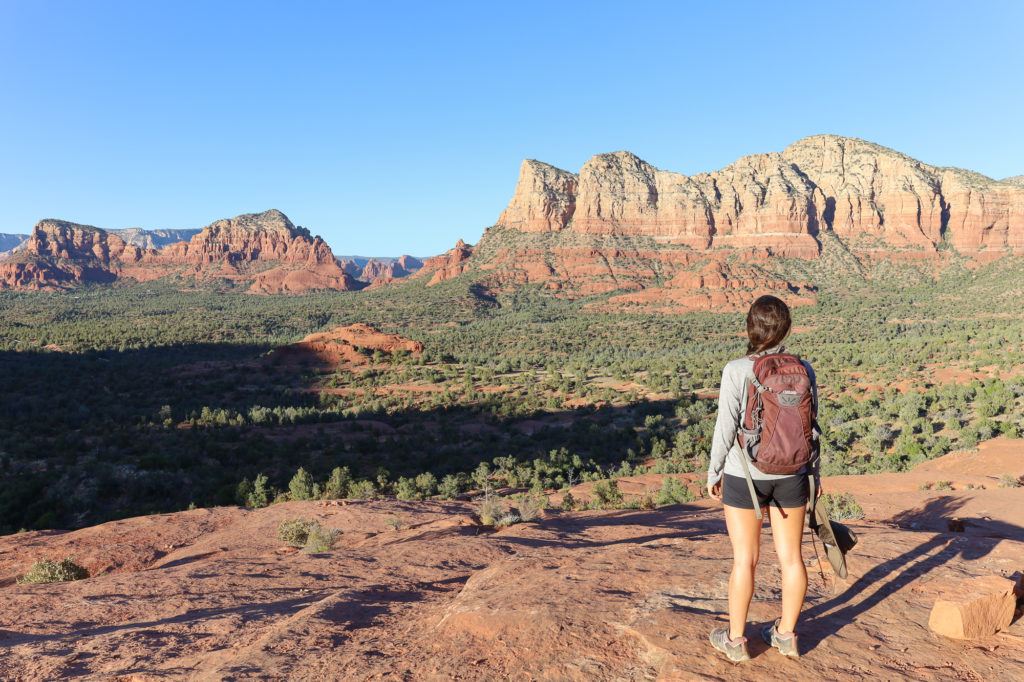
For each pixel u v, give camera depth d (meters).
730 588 2.91
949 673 2.85
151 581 7.48
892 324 157.50
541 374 115.69
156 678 3.59
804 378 2.69
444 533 13.94
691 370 105.69
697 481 36.12
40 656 4.32
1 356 129.00
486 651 3.24
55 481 47.22
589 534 10.92
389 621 4.20
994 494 14.69
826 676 2.79
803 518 2.80
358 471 52.56
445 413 80.69
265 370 117.69
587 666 2.97
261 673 3.23
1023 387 54.06
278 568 7.99
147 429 70.62
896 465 37.03
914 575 4.12
